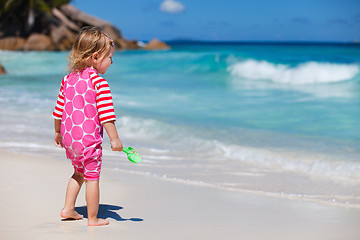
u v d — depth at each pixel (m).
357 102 11.03
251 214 3.62
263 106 10.57
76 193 3.25
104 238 2.83
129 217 3.41
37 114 9.09
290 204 4.00
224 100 11.64
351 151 6.32
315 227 3.31
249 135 7.41
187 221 3.34
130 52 40.84
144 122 8.03
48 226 3.06
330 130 7.86
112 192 4.20
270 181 4.90
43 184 4.25
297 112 9.68
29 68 23.39
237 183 4.78
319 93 12.81
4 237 2.77
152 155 6.15
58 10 47.62
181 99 11.85
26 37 42.25
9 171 4.78
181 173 5.16
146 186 4.46
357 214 3.72
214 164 5.69
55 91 13.16
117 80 17.03
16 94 12.18
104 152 6.26
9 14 41.97
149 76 18.38
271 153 6.13
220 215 3.55
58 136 3.33
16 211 3.41
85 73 3.07
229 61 18.14
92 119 3.02
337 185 4.78
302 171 5.39
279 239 2.98
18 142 6.59
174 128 7.67
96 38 3.09
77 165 3.13
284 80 15.73
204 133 7.52
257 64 17.03
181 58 21.05
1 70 19.91
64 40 43.47
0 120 8.34
